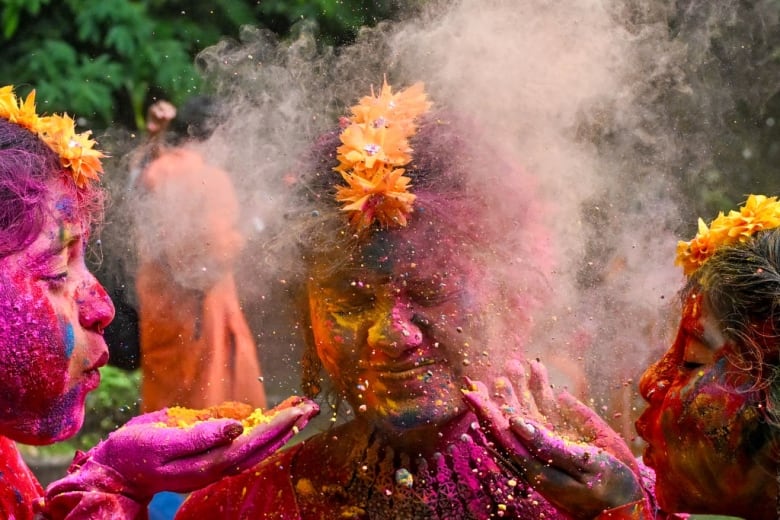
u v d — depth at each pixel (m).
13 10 6.93
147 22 6.95
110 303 2.08
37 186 1.93
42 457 5.50
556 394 2.22
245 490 2.26
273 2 6.48
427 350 2.11
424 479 2.18
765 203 1.94
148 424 2.08
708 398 1.85
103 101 6.86
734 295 1.84
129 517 2.01
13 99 2.07
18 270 1.91
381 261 2.09
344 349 2.12
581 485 1.95
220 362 3.51
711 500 1.90
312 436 2.31
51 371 1.95
